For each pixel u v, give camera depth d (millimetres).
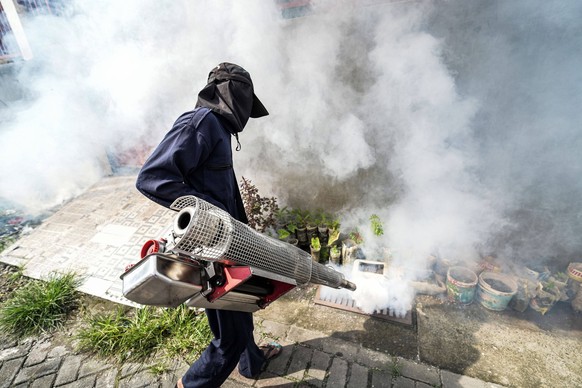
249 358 2488
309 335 3068
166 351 2984
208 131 1695
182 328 3129
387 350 2910
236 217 2084
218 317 2033
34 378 2879
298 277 1966
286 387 2623
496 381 2609
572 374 2646
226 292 1566
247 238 1566
